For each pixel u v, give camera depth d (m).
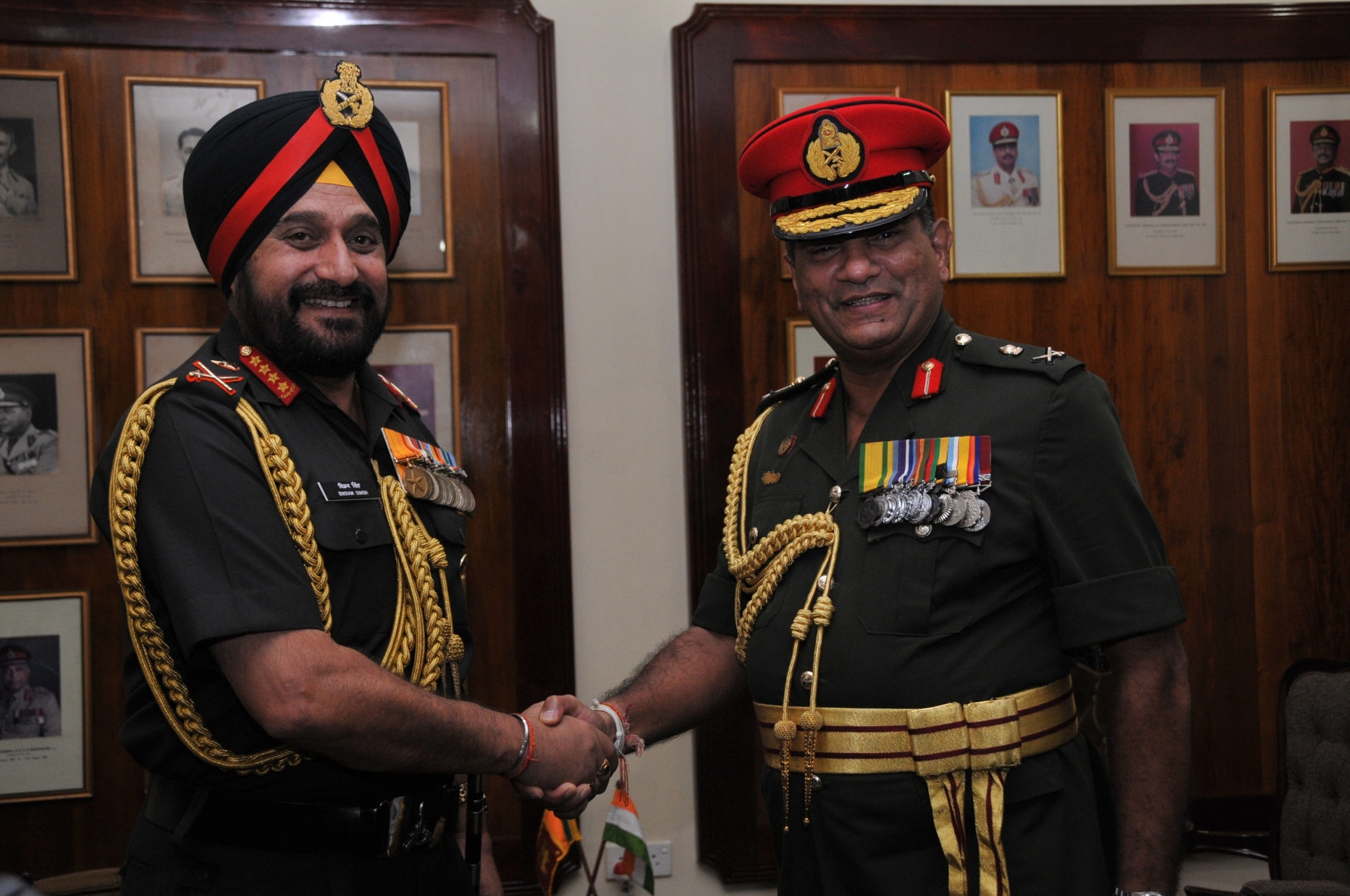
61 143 2.37
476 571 2.52
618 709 1.55
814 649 1.33
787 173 1.43
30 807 2.38
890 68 2.59
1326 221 2.67
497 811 2.53
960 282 2.62
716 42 2.53
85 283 2.39
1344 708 2.11
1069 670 1.35
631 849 2.12
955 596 1.27
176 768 1.18
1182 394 2.67
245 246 1.21
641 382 2.61
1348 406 2.68
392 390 1.46
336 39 2.44
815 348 2.57
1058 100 2.61
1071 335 2.64
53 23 2.35
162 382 1.19
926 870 1.24
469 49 2.48
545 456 2.52
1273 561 2.69
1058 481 1.27
